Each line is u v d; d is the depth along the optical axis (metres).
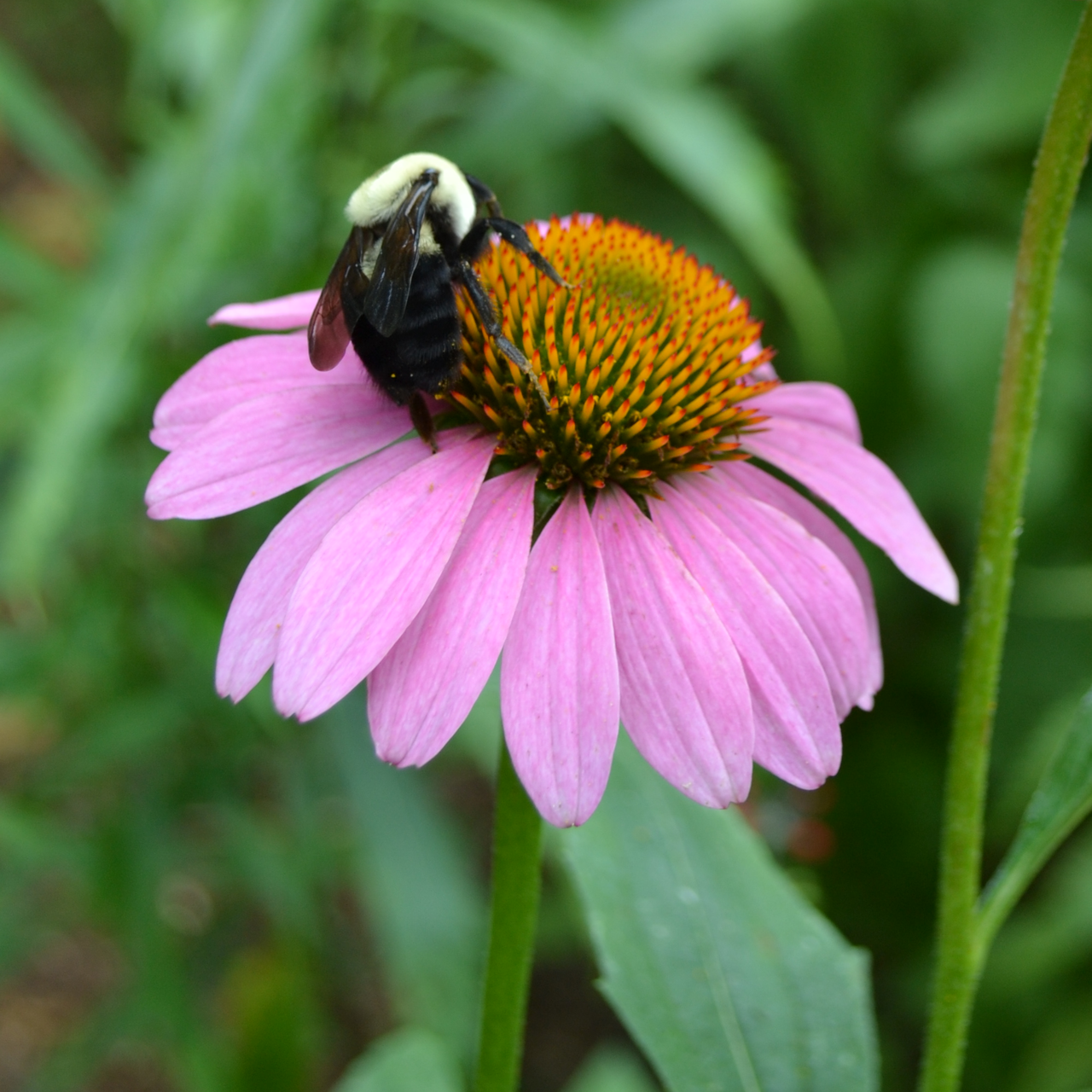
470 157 0.35
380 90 0.34
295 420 0.22
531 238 0.23
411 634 0.20
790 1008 0.22
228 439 0.21
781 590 0.21
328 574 0.20
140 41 0.34
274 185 0.30
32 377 0.31
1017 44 0.37
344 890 0.44
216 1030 0.36
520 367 0.21
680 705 0.20
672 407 0.22
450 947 0.31
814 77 0.40
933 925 0.39
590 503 0.22
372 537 0.21
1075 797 0.21
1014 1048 0.34
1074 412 0.36
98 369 0.28
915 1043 0.38
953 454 0.37
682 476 0.22
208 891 0.39
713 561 0.21
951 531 0.40
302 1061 0.34
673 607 0.21
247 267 0.31
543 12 0.33
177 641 0.32
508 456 0.22
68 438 0.28
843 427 0.24
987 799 0.37
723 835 0.22
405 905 0.31
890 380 0.40
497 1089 0.21
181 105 0.36
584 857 0.22
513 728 0.20
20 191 0.67
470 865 0.41
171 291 0.29
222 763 0.33
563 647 0.20
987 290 0.37
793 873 0.31
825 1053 0.22
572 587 0.21
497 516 0.21
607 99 0.32
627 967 0.22
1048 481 0.35
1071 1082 0.33
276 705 0.20
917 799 0.39
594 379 0.22
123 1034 0.33
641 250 0.23
